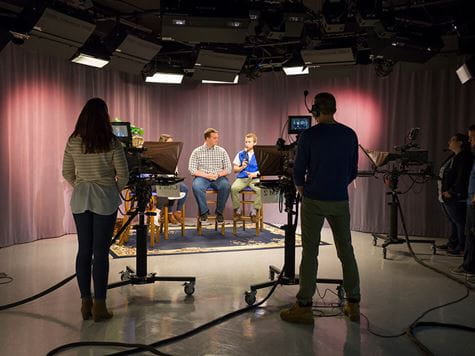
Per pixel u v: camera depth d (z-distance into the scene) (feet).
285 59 22.15
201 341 9.59
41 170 19.99
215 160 21.49
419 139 22.06
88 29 15.84
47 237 20.33
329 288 13.43
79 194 10.23
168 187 13.21
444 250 18.88
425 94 21.85
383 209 22.89
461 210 17.51
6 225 18.39
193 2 15.49
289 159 12.48
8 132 18.31
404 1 17.51
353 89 23.65
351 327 10.43
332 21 15.92
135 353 9.00
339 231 10.62
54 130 20.39
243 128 26.58
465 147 17.51
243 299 12.28
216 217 21.27
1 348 9.16
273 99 25.94
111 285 11.95
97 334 9.88
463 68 18.38
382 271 15.44
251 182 21.50
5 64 18.13
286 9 16.46
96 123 10.14
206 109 26.89
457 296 12.72
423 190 21.99
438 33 17.92
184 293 12.76
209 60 19.40
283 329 10.28
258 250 18.28
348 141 10.43
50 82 20.20
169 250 18.11
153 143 12.67
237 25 15.58
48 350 9.09
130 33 17.70
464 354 9.04
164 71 21.45
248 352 9.09
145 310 11.39
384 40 17.33
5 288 13.05
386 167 22.65
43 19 14.70
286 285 13.29
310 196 10.48
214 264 16.02
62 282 12.40
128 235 19.29
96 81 22.65
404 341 9.68
